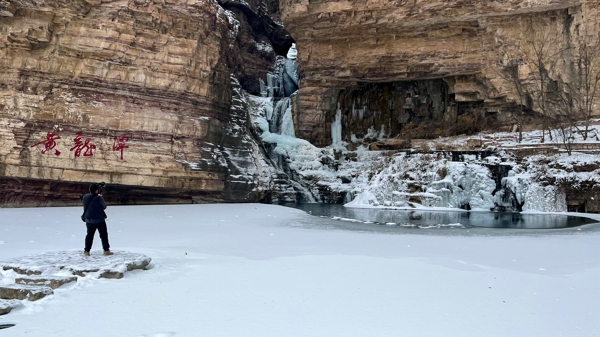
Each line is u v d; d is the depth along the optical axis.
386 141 34.72
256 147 31.98
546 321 5.77
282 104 38.38
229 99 29.92
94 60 22.88
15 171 20.95
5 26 21.00
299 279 7.77
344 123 38.03
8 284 6.91
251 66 41.97
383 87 37.62
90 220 8.96
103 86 23.17
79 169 22.17
